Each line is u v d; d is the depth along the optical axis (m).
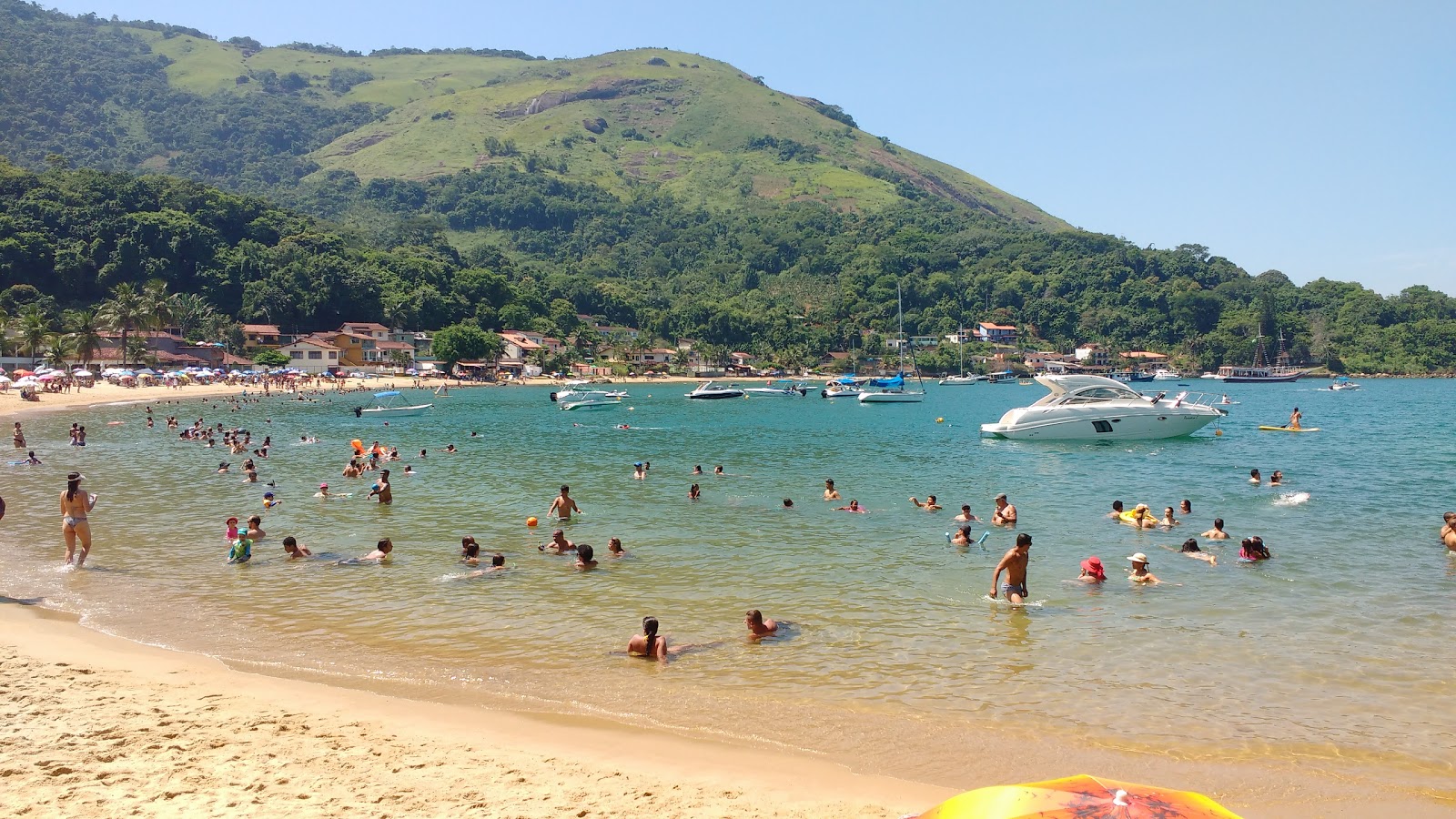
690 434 64.50
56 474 38.03
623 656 14.18
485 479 37.34
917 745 10.77
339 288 168.00
